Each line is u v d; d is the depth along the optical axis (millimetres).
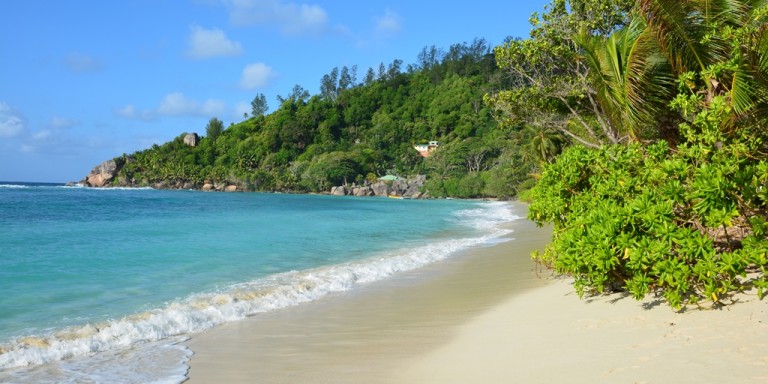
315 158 148375
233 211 41656
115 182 145000
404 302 9391
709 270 5938
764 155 7262
